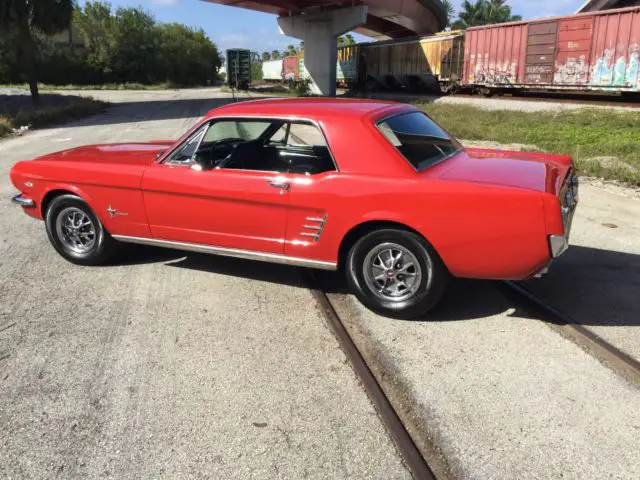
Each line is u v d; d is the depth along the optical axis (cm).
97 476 240
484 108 2238
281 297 434
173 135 1600
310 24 3897
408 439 260
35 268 503
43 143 1491
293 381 313
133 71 6475
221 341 362
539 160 418
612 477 234
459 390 302
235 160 437
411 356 340
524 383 308
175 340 363
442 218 347
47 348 354
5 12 2725
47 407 291
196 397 298
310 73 3972
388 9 3900
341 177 377
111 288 454
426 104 2462
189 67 7331
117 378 318
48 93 4200
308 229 396
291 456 251
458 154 437
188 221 444
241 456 252
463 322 385
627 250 536
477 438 262
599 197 761
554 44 2228
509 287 447
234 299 431
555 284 451
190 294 441
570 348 346
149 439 264
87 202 478
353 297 435
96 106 2828
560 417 277
